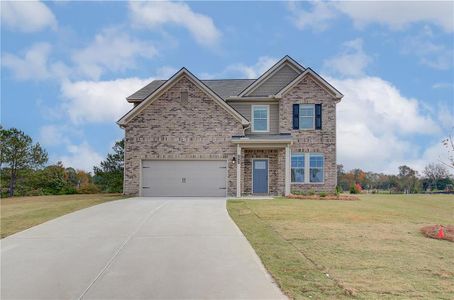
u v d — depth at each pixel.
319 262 8.70
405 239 11.00
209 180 24.45
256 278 7.81
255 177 25.59
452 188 44.97
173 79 24.52
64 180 45.38
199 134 24.53
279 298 6.81
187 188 24.42
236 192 24.25
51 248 10.30
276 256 9.20
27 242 10.98
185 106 24.64
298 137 25.81
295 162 25.78
